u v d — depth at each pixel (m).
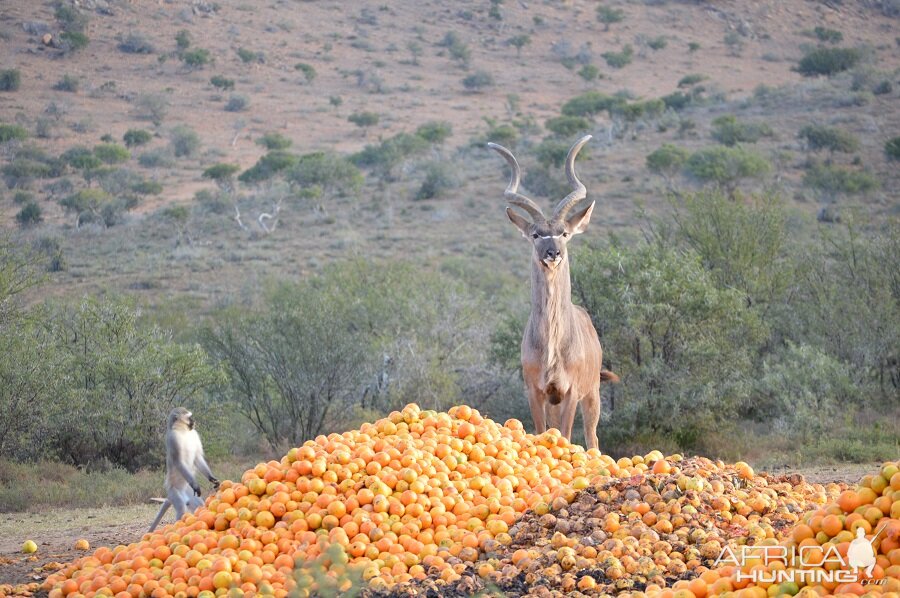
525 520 12.44
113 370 32.06
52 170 125.88
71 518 21.33
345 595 10.05
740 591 9.31
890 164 94.00
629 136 119.56
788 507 12.53
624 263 32.59
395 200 103.75
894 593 8.55
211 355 35.62
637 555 11.12
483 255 79.81
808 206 83.62
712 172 84.00
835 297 36.25
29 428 30.97
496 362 36.03
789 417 30.75
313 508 12.50
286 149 148.00
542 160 100.12
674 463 13.92
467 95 198.50
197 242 90.00
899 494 9.48
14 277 35.72
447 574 11.27
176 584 11.43
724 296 31.41
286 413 35.72
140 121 170.00
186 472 15.91
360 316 40.75
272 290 59.22
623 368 31.80
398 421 14.71
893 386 34.84
